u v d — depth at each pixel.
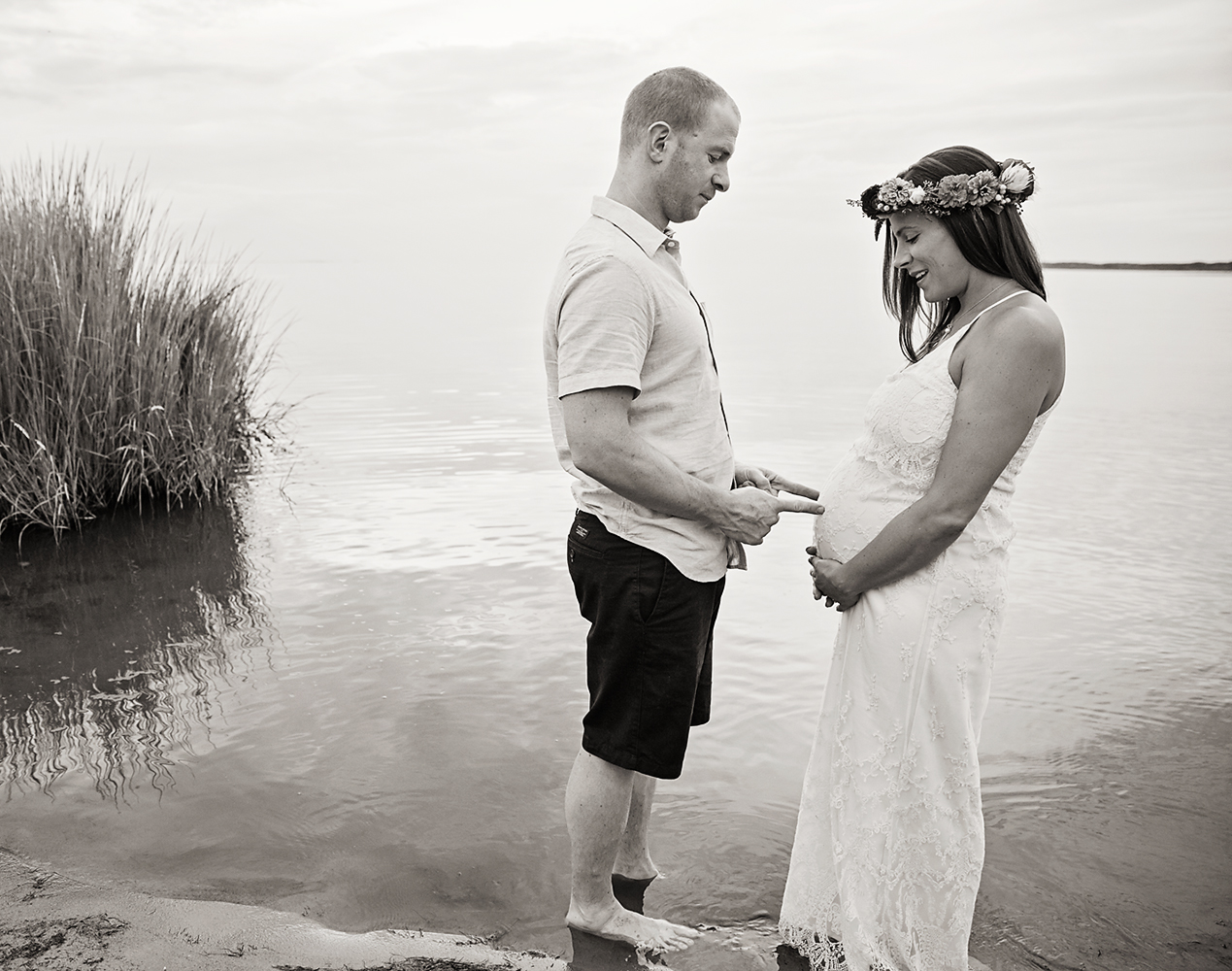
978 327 2.17
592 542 2.37
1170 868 2.67
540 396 10.16
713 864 2.76
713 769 3.23
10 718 3.58
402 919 2.50
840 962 2.36
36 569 5.22
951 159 2.22
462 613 4.52
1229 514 5.87
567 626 4.36
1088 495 6.31
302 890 2.60
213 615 4.55
